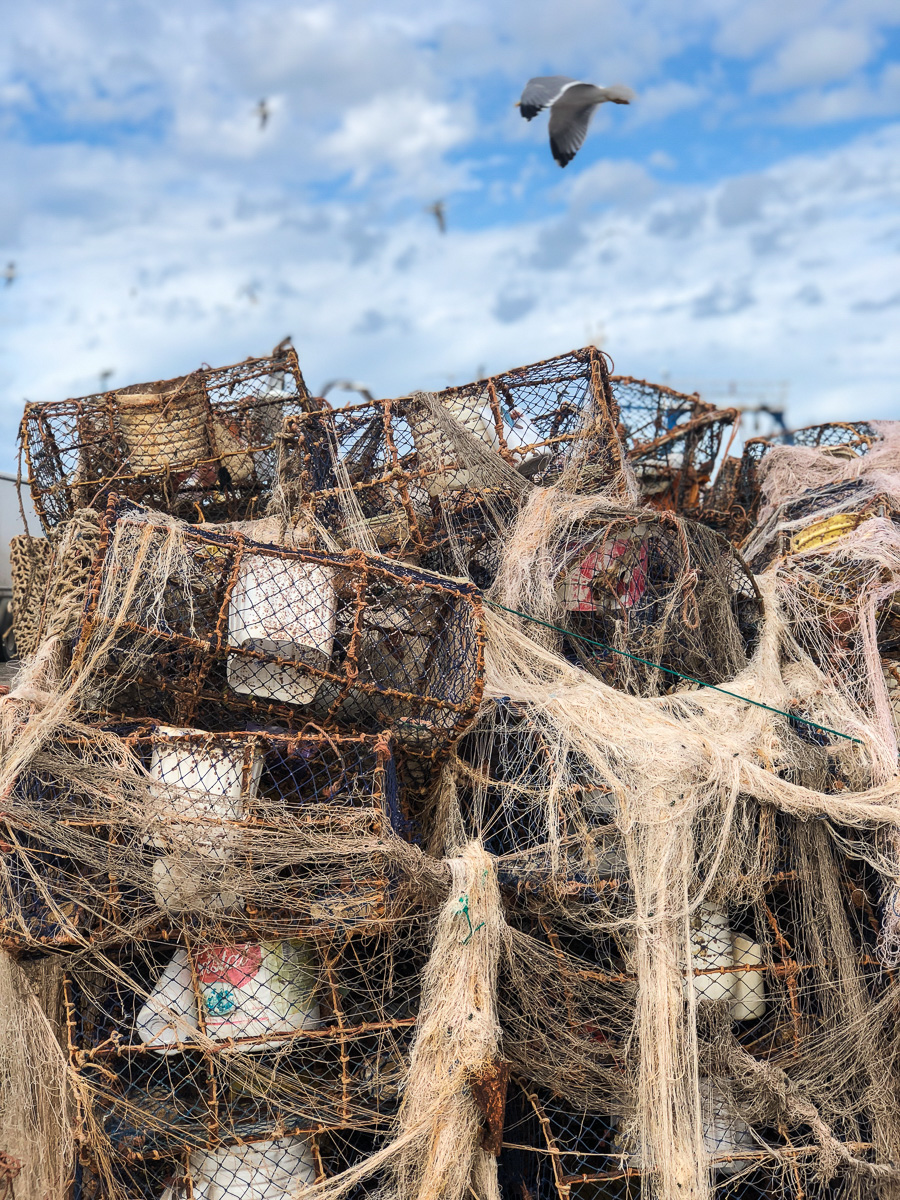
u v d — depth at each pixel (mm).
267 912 2682
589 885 2947
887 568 3777
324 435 4070
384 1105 2781
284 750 2955
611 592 3662
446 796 3227
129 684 2955
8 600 5301
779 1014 3094
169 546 2891
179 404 4203
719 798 2984
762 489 4895
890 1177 2941
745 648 3814
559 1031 2883
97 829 2705
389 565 3178
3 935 2605
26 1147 2684
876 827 3137
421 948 2896
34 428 4328
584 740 3068
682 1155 2703
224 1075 2777
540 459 3943
